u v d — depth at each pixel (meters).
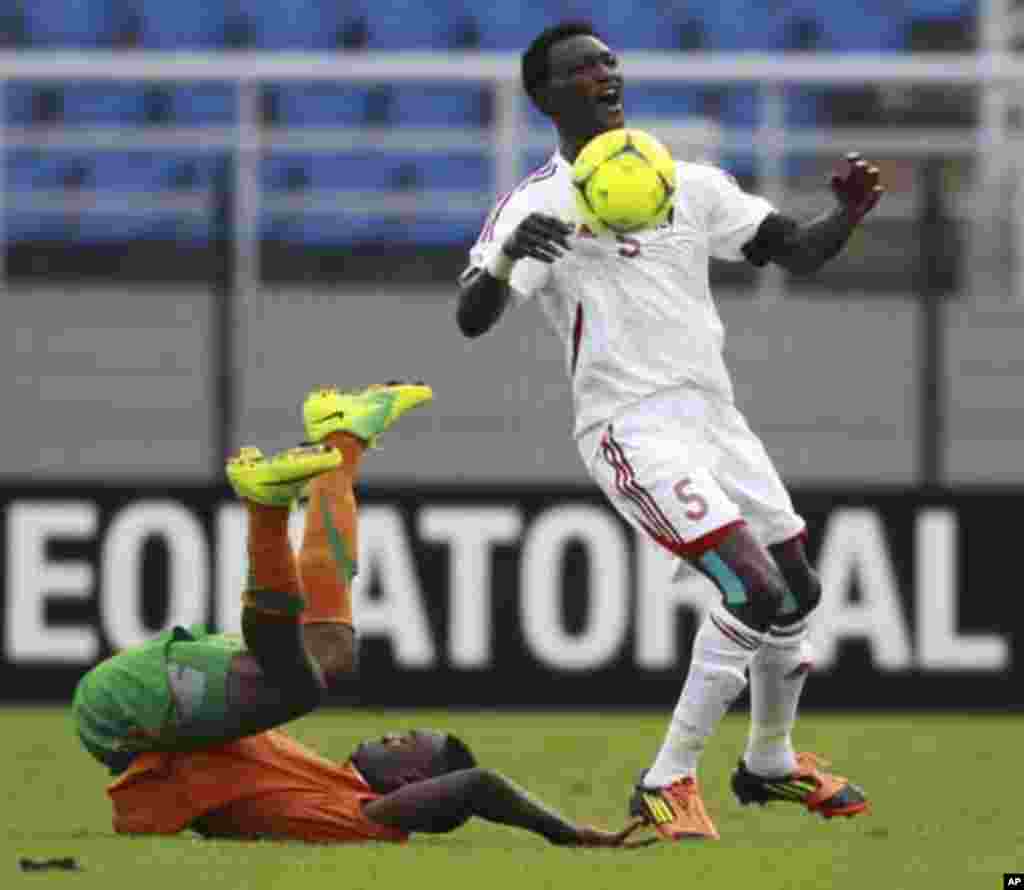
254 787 23.88
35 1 65.12
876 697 46.53
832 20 65.69
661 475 24.75
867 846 24.88
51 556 46.44
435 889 20.62
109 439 51.22
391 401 25.25
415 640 46.44
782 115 59.38
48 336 51.19
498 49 65.44
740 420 25.69
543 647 46.31
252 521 22.52
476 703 46.34
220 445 48.88
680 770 25.39
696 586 46.22
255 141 51.56
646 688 46.25
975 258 53.12
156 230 58.12
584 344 25.28
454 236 57.78
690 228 25.39
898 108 58.44
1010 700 46.50
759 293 53.16
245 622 22.80
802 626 26.45
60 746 38.16
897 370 51.12
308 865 22.03
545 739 40.75
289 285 53.91
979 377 50.94
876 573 46.47
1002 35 61.88
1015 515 46.59
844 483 50.84
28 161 60.72
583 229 25.12
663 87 62.06
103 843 23.66
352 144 50.97
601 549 46.28
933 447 48.69
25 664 46.38
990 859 23.75
